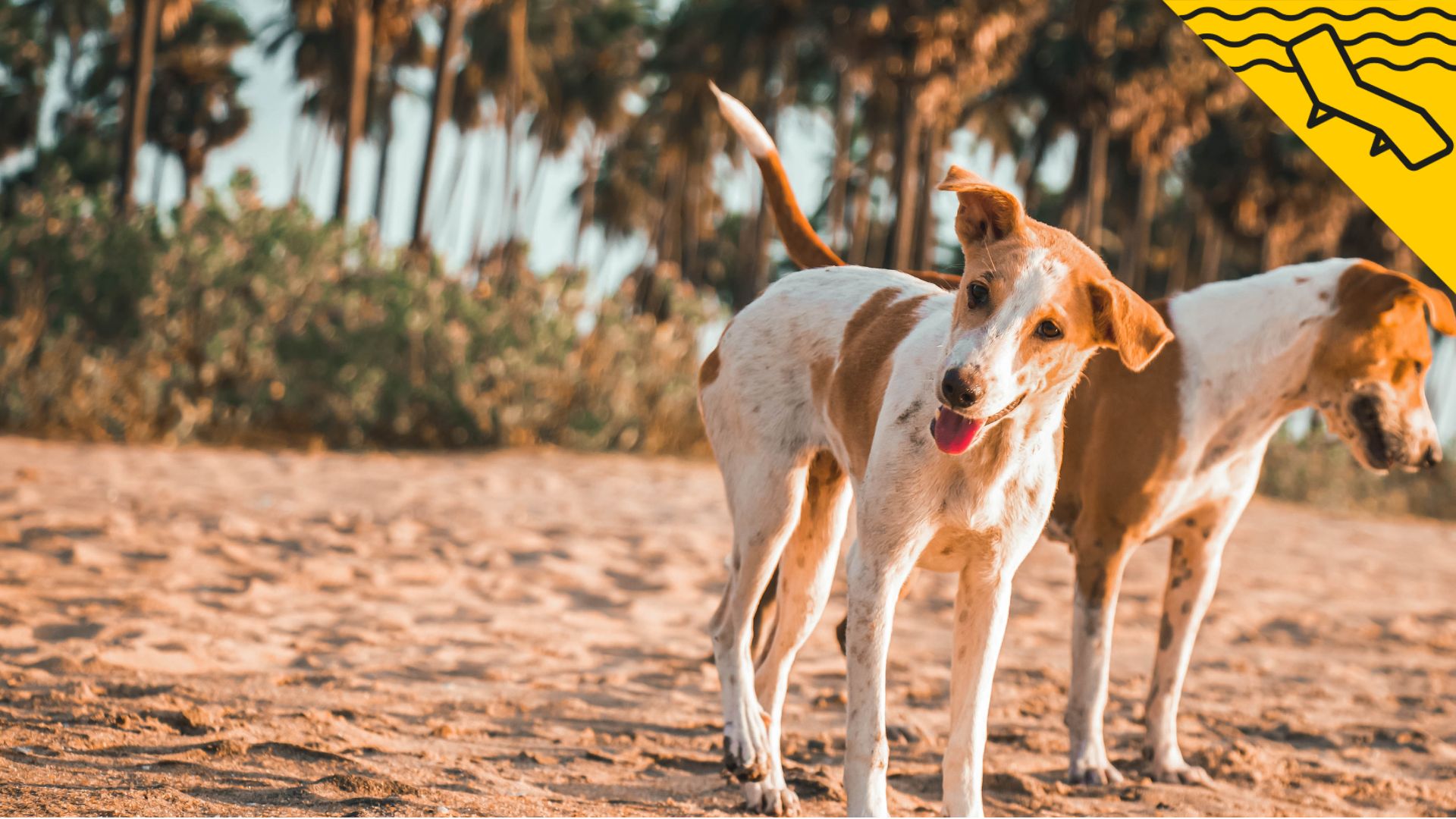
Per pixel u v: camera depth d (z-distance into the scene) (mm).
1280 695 6754
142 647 5559
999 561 3666
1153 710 5055
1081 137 32594
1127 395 4879
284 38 43250
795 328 4281
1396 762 5594
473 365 18359
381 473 14273
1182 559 5086
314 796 3617
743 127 5016
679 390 19938
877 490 3631
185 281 16484
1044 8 29797
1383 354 4840
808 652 7121
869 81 31500
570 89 48562
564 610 7719
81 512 9383
